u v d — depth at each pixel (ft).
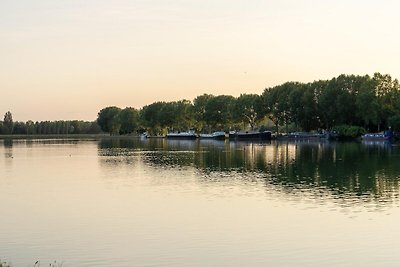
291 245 112.68
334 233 122.52
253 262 101.40
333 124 655.35
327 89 636.89
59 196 183.32
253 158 351.46
